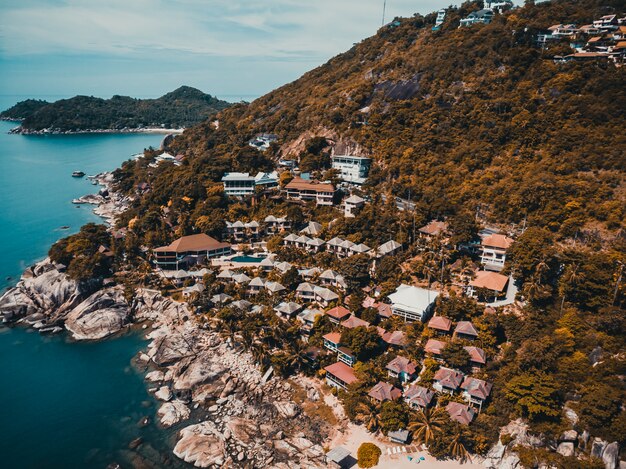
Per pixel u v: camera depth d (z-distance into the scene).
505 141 134.25
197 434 75.75
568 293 87.81
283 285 112.75
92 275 121.31
